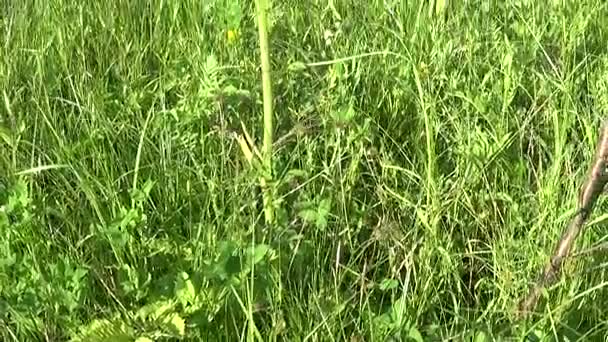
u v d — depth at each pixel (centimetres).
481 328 192
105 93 277
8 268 208
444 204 224
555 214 224
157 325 193
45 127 259
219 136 252
